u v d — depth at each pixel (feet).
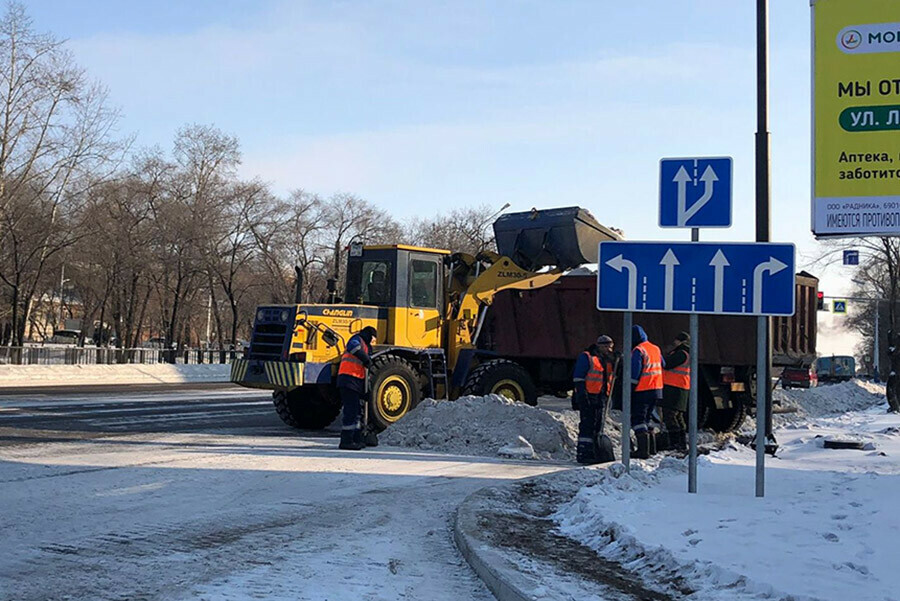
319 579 20.85
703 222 30.37
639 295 30.66
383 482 35.63
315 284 217.97
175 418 61.26
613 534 23.56
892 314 143.23
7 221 148.15
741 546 21.54
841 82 30.89
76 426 52.95
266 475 36.17
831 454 42.47
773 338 57.00
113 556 22.53
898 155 30.27
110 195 170.50
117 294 193.77
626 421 33.65
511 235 64.28
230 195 192.34
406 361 56.44
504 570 20.27
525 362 63.52
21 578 20.25
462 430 48.67
